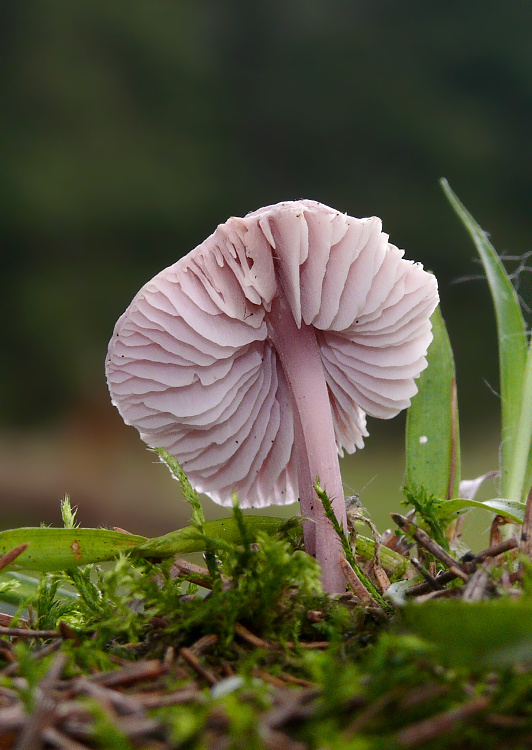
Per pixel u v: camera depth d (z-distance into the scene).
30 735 0.20
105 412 1.07
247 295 0.25
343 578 0.25
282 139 1.57
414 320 0.26
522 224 1.54
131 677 0.22
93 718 0.21
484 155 1.55
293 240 0.24
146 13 1.49
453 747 0.21
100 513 0.76
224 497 0.27
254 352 0.26
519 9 1.63
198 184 1.46
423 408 0.27
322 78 1.58
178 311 0.25
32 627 0.25
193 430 0.26
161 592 0.24
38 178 1.32
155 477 0.85
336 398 0.27
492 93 1.62
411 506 0.27
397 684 0.21
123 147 1.42
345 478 0.77
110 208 1.35
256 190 1.54
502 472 0.28
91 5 1.45
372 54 1.60
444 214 1.52
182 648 0.23
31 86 1.38
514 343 0.28
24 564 0.25
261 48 1.61
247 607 0.23
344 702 0.21
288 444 0.27
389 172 1.57
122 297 1.29
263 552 0.24
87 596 0.25
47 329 1.19
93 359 1.18
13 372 1.17
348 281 0.25
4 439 1.02
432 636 0.22
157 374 0.26
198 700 0.21
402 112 1.56
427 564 0.26
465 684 0.22
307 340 0.26
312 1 1.64
